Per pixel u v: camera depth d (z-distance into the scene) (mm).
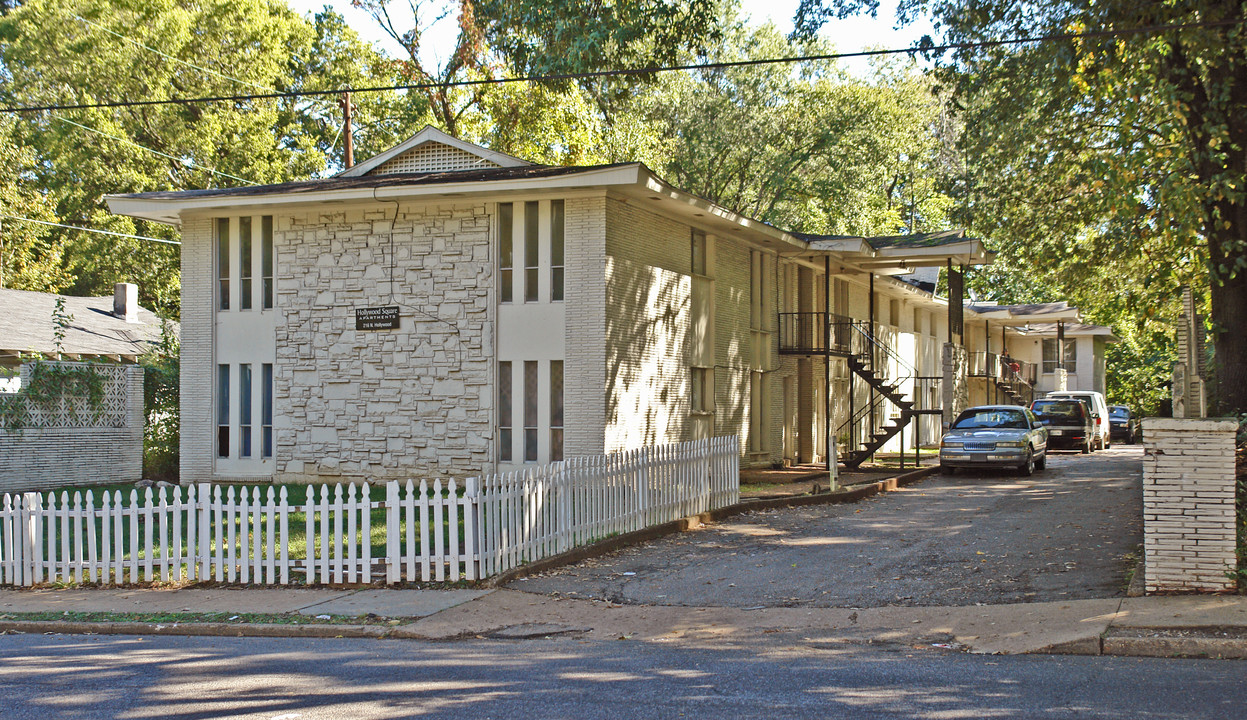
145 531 11656
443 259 20672
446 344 20609
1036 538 13867
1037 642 8531
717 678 7555
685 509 16000
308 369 21516
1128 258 19875
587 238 19703
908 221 55844
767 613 10008
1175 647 8141
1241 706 6629
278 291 21766
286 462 21625
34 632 9859
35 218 41500
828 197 45344
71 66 37875
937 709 6629
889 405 36719
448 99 39906
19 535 11875
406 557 11297
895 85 44750
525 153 37812
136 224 42906
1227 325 16594
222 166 39750
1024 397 48812
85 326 32531
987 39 17484
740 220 23078
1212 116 14320
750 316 26219
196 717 6617
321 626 9508
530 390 20172
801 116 44219
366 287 21156
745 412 25781
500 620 9805
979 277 49406
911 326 39781
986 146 18938
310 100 44219
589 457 13539
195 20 39156
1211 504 9508
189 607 10461
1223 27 13938
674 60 20672
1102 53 14609
